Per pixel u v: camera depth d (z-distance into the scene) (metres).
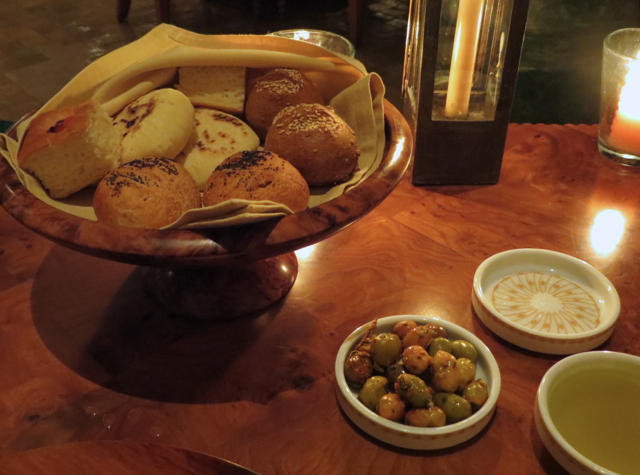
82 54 1.77
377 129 0.48
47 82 1.62
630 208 0.59
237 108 0.52
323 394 0.40
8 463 0.30
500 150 0.60
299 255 0.53
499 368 0.42
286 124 0.45
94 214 0.43
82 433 0.37
